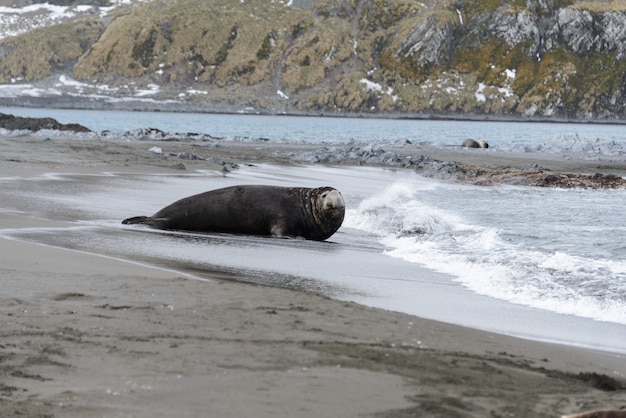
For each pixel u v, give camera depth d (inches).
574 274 649.0
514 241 861.8
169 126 6387.8
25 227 755.4
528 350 390.3
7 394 264.8
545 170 2095.2
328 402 266.7
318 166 1987.0
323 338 359.9
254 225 876.6
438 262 704.4
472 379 313.6
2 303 406.6
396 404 269.9
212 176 1456.7
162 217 868.0
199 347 331.6
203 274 572.7
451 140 5157.5
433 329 408.2
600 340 453.1
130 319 378.6
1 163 1354.6
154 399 262.1
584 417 260.1
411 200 1277.1
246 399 264.8
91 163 1499.8
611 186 1720.0
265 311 410.6
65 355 314.0
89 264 561.3
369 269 660.1
